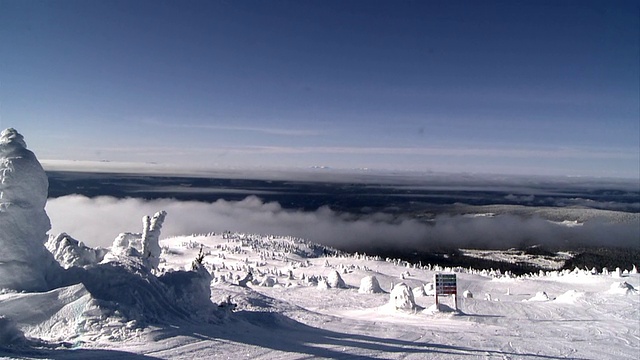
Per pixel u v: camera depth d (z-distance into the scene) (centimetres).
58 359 970
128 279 1416
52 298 1230
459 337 1872
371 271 10462
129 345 1129
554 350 1752
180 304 1493
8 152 1318
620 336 2122
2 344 991
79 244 1750
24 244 1308
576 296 3450
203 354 1159
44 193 1368
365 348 1480
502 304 3175
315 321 1992
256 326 1620
